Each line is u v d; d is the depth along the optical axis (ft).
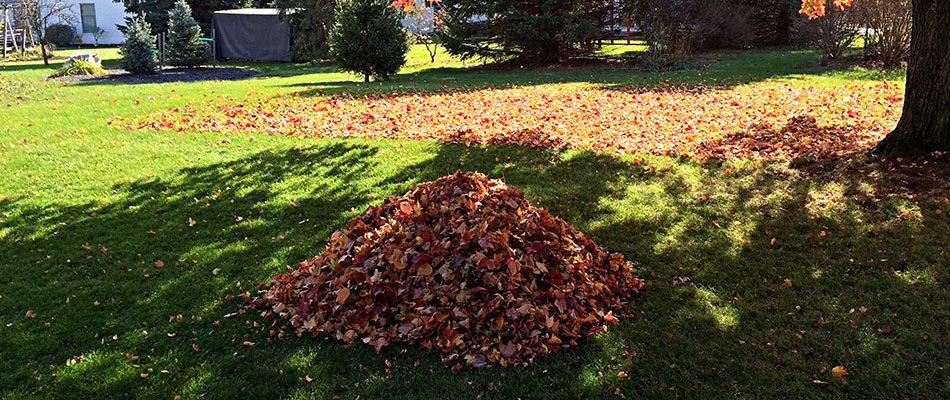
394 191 20.48
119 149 26.94
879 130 24.08
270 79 59.21
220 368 10.95
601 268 13.33
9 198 20.90
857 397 9.60
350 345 11.40
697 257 14.79
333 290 12.16
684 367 10.55
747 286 13.26
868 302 12.25
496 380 10.31
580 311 11.80
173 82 58.18
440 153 24.36
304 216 18.65
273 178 22.24
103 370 11.01
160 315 12.95
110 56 99.81
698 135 25.41
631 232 16.43
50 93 49.06
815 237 15.24
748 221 16.51
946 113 18.57
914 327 11.30
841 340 11.03
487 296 11.30
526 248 12.14
